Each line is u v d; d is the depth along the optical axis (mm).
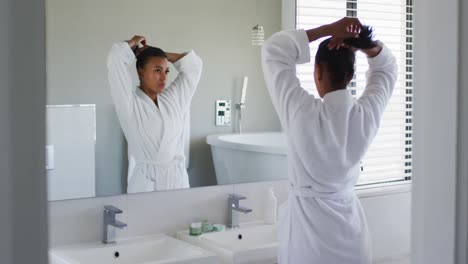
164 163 2502
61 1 2217
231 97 2713
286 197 2904
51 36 2201
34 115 434
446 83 626
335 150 2135
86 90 2289
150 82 2459
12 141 429
